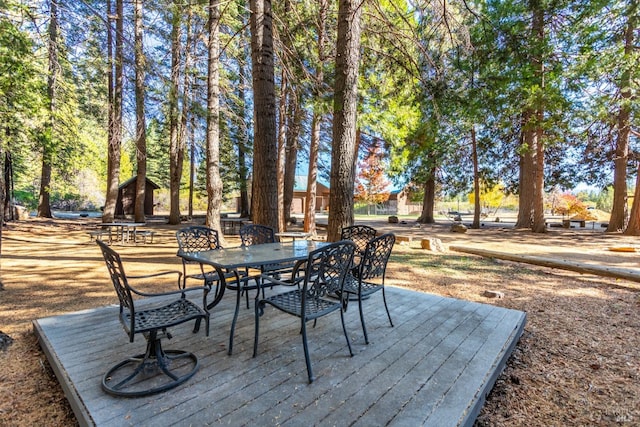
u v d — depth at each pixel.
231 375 2.01
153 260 6.52
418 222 19.09
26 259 6.49
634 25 7.65
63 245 8.45
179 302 2.35
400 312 3.23
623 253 7.95
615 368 2.42
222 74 10.49
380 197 29.34
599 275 5.34
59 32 5.97
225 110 10.09
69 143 10.95
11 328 3.02
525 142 13.44
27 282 4.74
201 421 1.58
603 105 8.81
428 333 2.70
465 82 6.49
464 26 5.87
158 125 14.81
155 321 2.00
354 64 5.07
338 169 5.08
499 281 5.09
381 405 1.73
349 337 2.61
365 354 2.31
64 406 1.89
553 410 1.95
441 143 15.13
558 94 8.56
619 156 12.24
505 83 6.39
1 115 7.50
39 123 8.95
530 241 10.48
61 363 2.13
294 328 2.79
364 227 4.18
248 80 10.15
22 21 5.13
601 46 8.52
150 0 6.39
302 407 1.70
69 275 5.18
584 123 9.91
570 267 5.69
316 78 6.78
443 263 6.44
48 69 7.56
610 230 12.75
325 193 36.28
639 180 11.47
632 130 11.34
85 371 2.04
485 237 11.67
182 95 7.70
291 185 13.33
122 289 1.95
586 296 4.28
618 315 3.54
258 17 5.14
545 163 16.05
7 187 12.88
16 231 10.66
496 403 2.03
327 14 7.19
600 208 30.44
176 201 14.99
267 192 5.18
